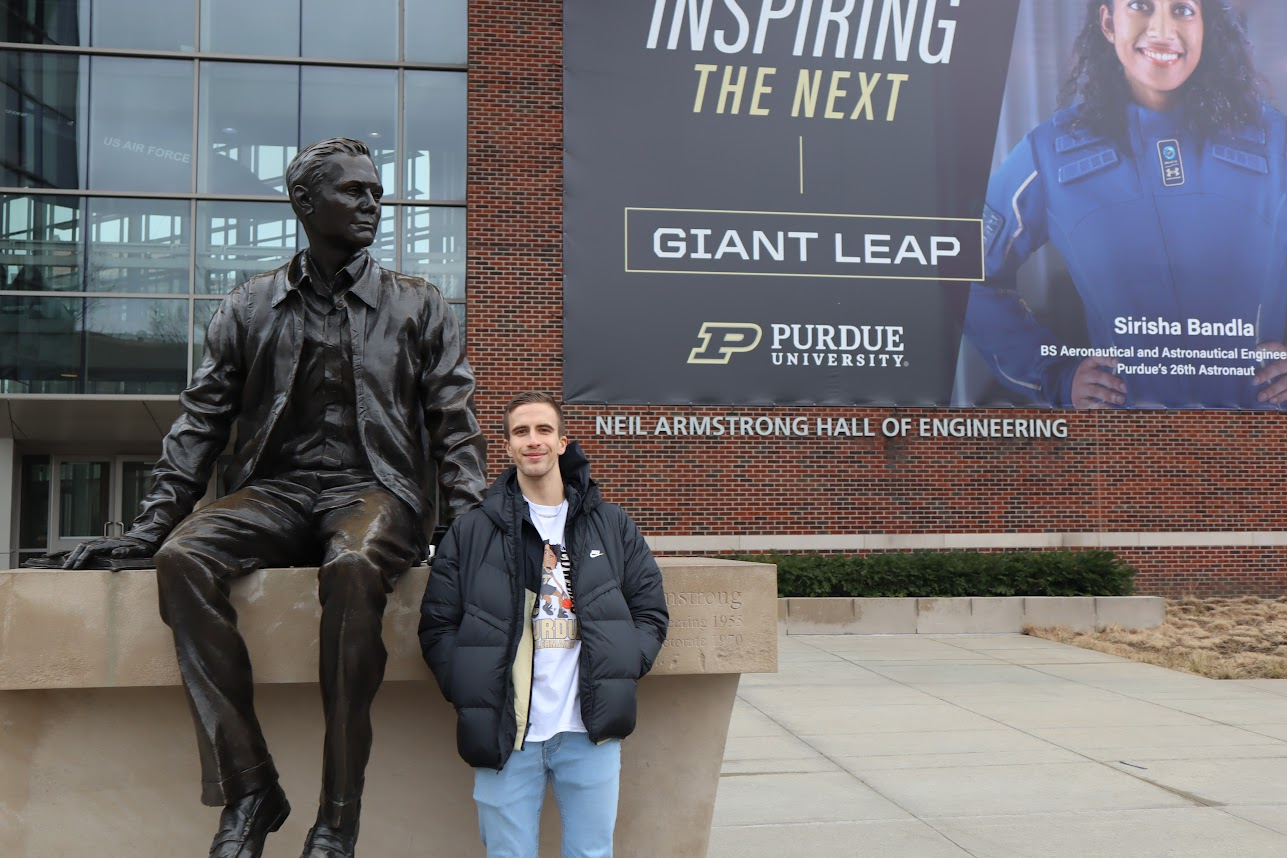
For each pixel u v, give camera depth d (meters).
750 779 6.31
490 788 2.87
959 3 16.11
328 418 3.71
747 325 15.46
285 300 3.71
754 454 15.33
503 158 15.22
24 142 14.75
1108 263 16.14
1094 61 16.30
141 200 14.88
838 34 15.88
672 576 3.74
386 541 3.26
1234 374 16.28
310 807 3.66
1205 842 5.01
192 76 15.11
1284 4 16.62
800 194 15.70
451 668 2.85
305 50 15.30
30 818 3.55
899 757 6.92
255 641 3.40
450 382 3.89
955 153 16.02
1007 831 5.20
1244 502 16.17
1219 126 16.41
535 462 3.02
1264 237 16.41
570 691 2.90
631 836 3.85
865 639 13.16
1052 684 9.91
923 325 15.80
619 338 15.20
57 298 14.62
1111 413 16.05
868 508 15.47
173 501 3.67
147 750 3.61
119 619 3.40
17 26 14.88
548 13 15.46
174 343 14.77
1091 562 14.51
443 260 15.22
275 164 15.14
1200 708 8.72
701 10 15.65
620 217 15.33
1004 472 15.79
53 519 16.58
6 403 14.60
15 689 3.43
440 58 15.51
